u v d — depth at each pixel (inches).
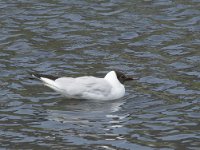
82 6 973.2
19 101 649.6
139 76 727.7
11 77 717.3
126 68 753.6
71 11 950.4
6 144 544.7
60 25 898.1
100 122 600.1
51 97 665.0
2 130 575.2
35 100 653.9
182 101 653.9
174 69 747.4
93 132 575.2
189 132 576.1
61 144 547.2
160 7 969.5
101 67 756.0
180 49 815.1
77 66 758.5
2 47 815.1
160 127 588.4
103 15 938.7
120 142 553.6
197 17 930.7
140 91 685.9
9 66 751.1
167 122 600.7
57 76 684.7
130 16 934.4
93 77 671.8
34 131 574.9
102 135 568.4
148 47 825.5
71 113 621.6
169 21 918.4
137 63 769.6
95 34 868.0
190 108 634.8
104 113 624.4
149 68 752.3
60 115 615.2
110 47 824.3
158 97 667.4
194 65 758.5
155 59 781.9
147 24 906.1
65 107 637.9
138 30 884.6
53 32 872.3
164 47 823.7
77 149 537.6
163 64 764.6
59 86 652.1
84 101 657.6
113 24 904.3
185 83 703.1
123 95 673.0
